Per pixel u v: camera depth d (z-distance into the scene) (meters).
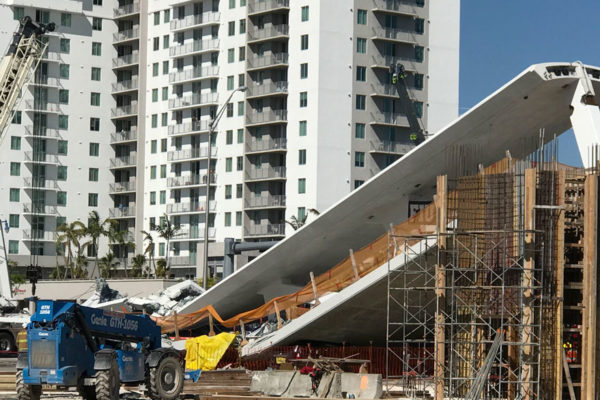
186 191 128.12
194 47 126.62
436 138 40.53
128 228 136.62
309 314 39.59
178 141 129.25
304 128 116.44
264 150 118.75
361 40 117.69
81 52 135.50
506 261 30.08
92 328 23.73
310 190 115.50
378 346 43.56
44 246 133.50
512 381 28.72
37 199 133.12
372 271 37.62
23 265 131.50
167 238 127.38
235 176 122.38
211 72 125.12
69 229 130.62
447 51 122.75
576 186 30.91
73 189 134.88
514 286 28.95
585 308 28.77
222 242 122.69
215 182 124.50
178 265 127.50
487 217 30.47
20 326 48.91
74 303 23.34
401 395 31.64
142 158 133.50
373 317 40.44
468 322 31.11
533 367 28.69
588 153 35.88
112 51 137.25
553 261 28.94
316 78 115.62
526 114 40.00
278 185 119.62
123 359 24.14
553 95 38.44
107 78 137.00
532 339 28.72
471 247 31.03
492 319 31.27
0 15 131.00
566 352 31.02
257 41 119.56
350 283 40.66
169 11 130.75
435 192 44.69
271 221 119.94
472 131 40.56
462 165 40.06
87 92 135.75
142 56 133.50
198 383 33.34
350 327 41.12
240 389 31.41
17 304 57.31
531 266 28.67
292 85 117.75
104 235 132.75
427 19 121.75
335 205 43.38
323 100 115.56
